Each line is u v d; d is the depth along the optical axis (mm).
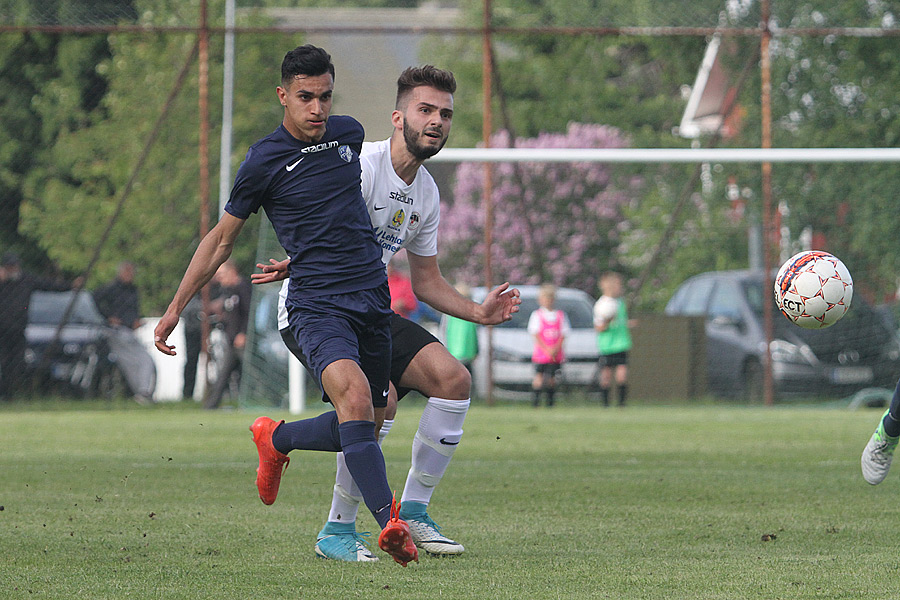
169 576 12766
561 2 95125
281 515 18094
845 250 61656
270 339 51031
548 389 51562
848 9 62500
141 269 67500
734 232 65500
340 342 13227
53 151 75125
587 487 22016
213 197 68750
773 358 52812
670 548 14805
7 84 75812
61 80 76375
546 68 94938
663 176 68562
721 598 11414
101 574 12906
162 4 72250
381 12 105625
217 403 49750
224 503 19609
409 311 51812
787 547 14844
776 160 43531
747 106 64250
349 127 14180
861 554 14258
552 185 69625
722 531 16312
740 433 36344
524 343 54312
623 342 51875
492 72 55000
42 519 17625
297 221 13742
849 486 22078
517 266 69250
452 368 15070
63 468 25516
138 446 31328
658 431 37250
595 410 49562
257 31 51438
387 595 11594
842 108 63188
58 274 72812
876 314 54344
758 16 63875
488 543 15312
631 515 18094
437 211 15906
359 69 103000
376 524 17609
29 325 54156
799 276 16188
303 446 14484
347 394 12805
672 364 54000
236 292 49562
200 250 13766
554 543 15266
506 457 28594
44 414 46781
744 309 54438
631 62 100938
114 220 52688
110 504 19438
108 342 52406
